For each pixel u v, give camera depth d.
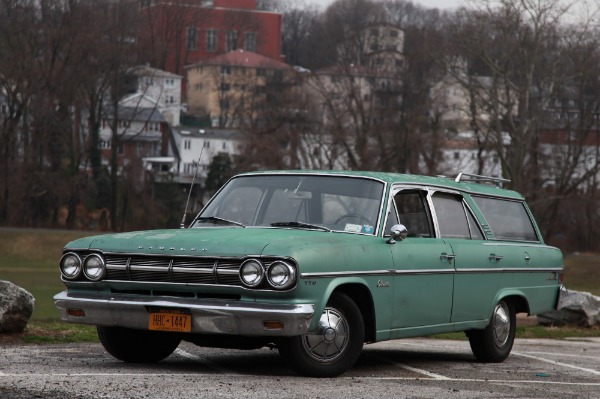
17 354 17.81
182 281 15.48
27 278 106.94
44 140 147.88
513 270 20.56
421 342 25.03
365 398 13.86
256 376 15.71
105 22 155.25
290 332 15.00
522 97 109.00
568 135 120.69
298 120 142.62
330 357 15.88
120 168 163.62
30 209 149.38
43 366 16.09
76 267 16.23
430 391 14.98
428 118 134.12
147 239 15.95
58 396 12.88
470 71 113.19
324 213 17.31
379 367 18.16
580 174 121.00
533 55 107.62
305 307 15.07
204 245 15.44
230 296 15.34
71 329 22.33
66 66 148.88
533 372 18.69
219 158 172.50
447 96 133.25
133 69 161.75
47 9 147.38
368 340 16.84
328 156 142.25
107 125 173.12
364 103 140.25
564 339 28.28
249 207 17.72
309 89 144.62
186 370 16.42
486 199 20.66
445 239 18.83
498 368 19.22
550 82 110.75
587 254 123.06
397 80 137.12
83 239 16.52
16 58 144.00
